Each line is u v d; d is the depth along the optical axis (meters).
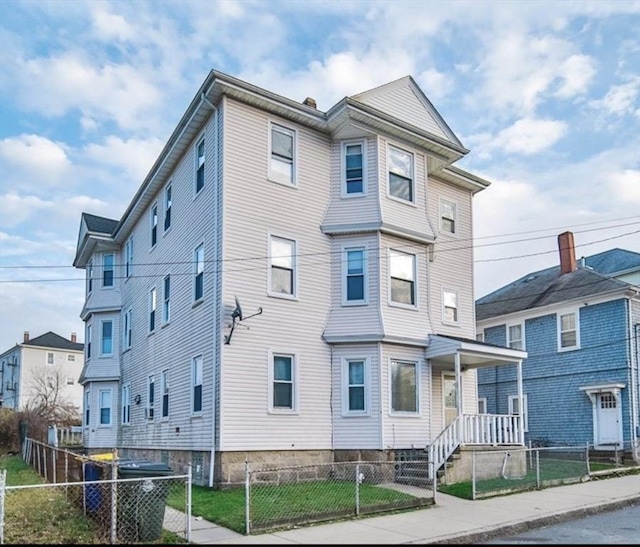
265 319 15.55
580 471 16.62
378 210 17.08
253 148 16.17
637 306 23.33
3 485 9.04
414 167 18.41
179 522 10.10
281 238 16.31
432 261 19.62
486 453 14.55
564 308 25.08
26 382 61.59
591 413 23.53
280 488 13.61
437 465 14.67
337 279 17.06
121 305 26.31
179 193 19.02
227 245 15.27
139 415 21.61
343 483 14.64
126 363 24.55
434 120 19.19
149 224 22.56
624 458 21.28
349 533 9.31
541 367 25.78
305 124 17.30
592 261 30.47
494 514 11.09
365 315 16.64
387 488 13.59
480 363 19.06
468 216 21.55
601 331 23.59
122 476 9.09
